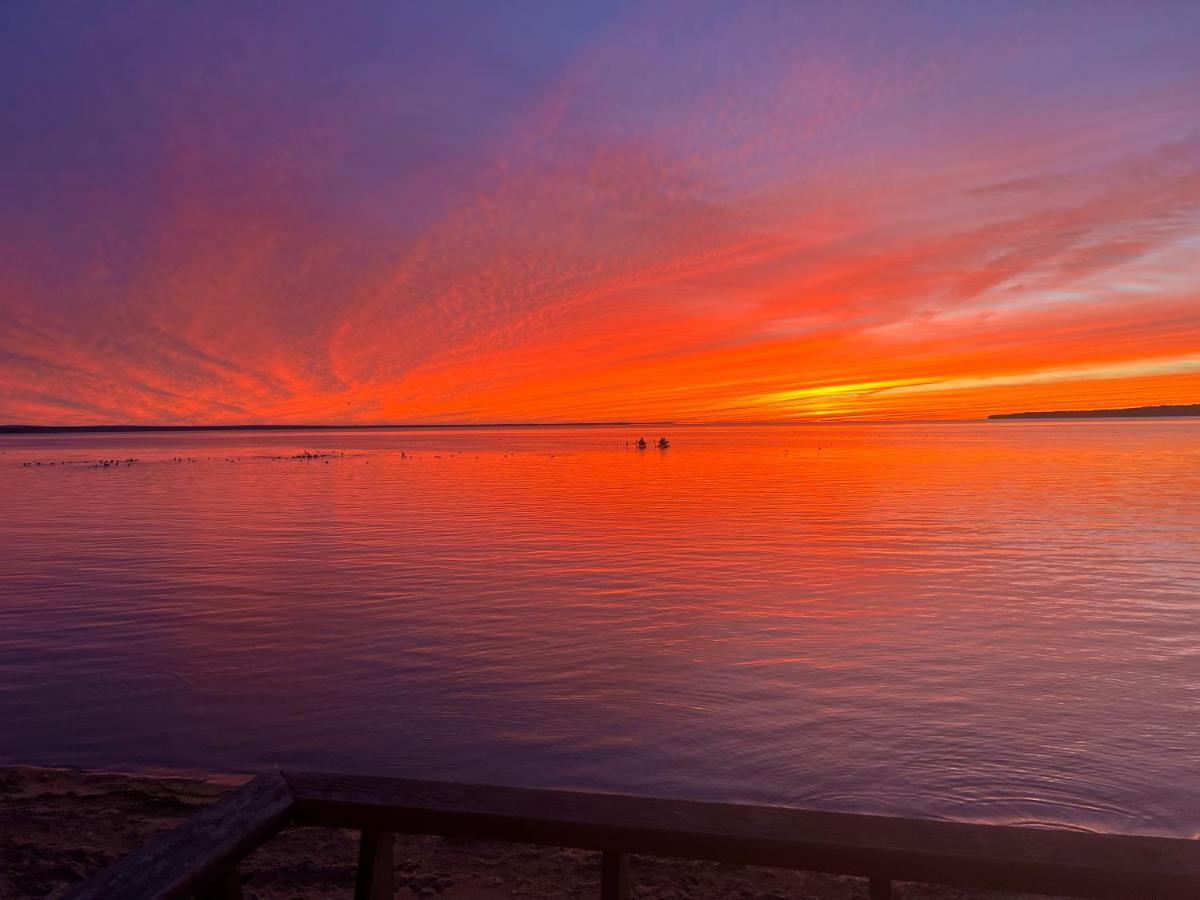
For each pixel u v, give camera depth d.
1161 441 85.12
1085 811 5.70
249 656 9.60
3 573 15.32
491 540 19.16
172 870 1.70
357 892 2.01
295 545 18.62
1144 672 8.66
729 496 29.53
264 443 146.12
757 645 9.83
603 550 17.44
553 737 7.07
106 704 8.04
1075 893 1.67
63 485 39.38
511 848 5.16
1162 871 1.64
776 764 6.48
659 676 8.70
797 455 63.75
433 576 14.59
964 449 70.25
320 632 10.68
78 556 17.33
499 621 11.17
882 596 12.45
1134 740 6.88
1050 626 10.55
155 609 12.14
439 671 8.95
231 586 13.80
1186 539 17.86
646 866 4.89
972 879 1.71
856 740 6.94
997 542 17.70
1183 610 11.34
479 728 7.30
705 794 6.00
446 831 1.96
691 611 11.62
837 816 1.88
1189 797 5.88
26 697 8.25
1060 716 7.44
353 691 8.31
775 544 17.88
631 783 6.21
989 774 6.27
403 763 6.61
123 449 107.75
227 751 6.89
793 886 4.62
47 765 6.66
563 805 1.96
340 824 2.02
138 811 5.70
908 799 5.89
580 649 9.75
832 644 9.84
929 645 9.75
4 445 137.12
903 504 25.88
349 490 34.69
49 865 4.93
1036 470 41.41
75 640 10.43
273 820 1.95
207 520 23.86
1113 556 15.74
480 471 48.19
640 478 39.88
